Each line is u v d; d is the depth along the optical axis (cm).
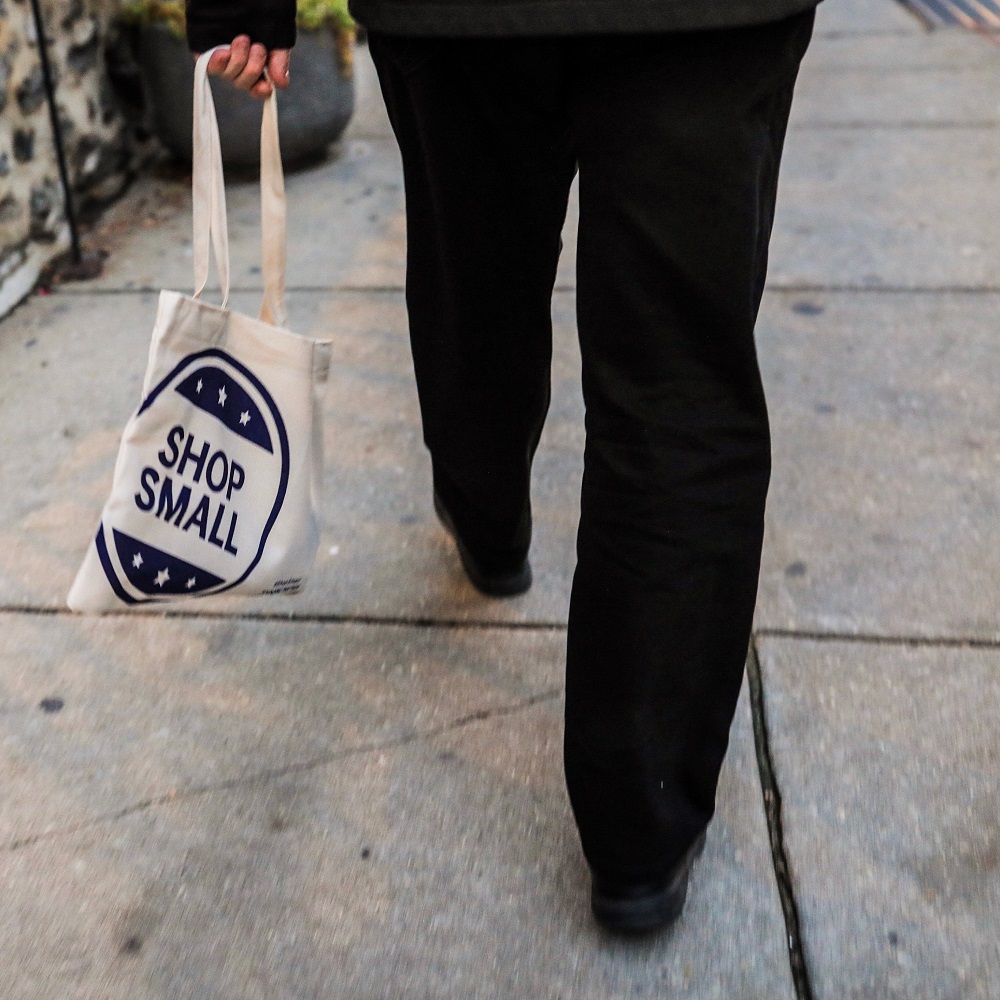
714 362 135
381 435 285
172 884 173
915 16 671
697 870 173
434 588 234
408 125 163
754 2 122
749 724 199
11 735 201
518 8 127
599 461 140
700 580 141
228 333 160
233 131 432
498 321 173
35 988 158
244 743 199
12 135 352
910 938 162
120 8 432
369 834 181
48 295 361
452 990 157
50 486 267
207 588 169
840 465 269
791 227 398
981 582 230
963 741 194
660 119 127
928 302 343
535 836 179
